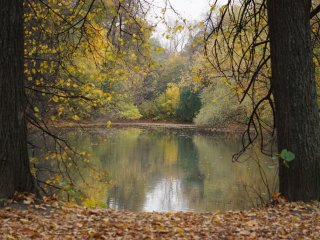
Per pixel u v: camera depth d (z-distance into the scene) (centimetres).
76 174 1850
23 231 604
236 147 3106
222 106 3541
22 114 789
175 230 657
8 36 761
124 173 2016
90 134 3744
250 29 1153
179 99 6419
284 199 863
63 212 750
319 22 1123
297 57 855
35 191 816
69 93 1273
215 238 629
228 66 2272
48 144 2167
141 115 6362
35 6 1185
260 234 646
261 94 2031
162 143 3412
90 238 602
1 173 755
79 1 1168
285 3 857
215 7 1120
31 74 1214
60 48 1162
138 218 769
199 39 1103
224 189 1675
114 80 1185
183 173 2047
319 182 858
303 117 854
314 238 612
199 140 3681
